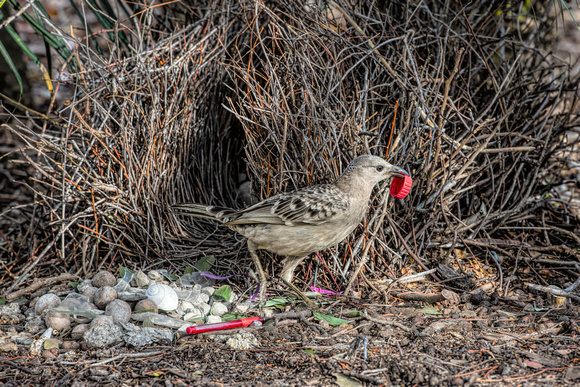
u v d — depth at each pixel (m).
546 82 6.56
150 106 5.60
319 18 5.59
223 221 4.80
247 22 5.74
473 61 6.26
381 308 4.70
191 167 6.01
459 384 3.49
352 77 5.43
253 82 5.48
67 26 10.85
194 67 5.76
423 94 5.32
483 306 4.70
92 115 5.80
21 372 3.76
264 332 4.28
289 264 4.84
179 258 5.42
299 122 5.18
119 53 5.89
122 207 5.38
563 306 4.68
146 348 4.07
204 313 4.65
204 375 3.67
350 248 5.05
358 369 3.72
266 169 5.25
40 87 9.31
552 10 7.41
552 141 6.02
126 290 4.81
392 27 5.58
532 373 3.61
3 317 4.56
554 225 6.00
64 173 5.22
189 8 6.33
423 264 5.24
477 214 5.68
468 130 5.34
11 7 7.31
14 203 6.76
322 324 4.39
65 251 5.54
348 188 4.56
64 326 4.33
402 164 5.19
